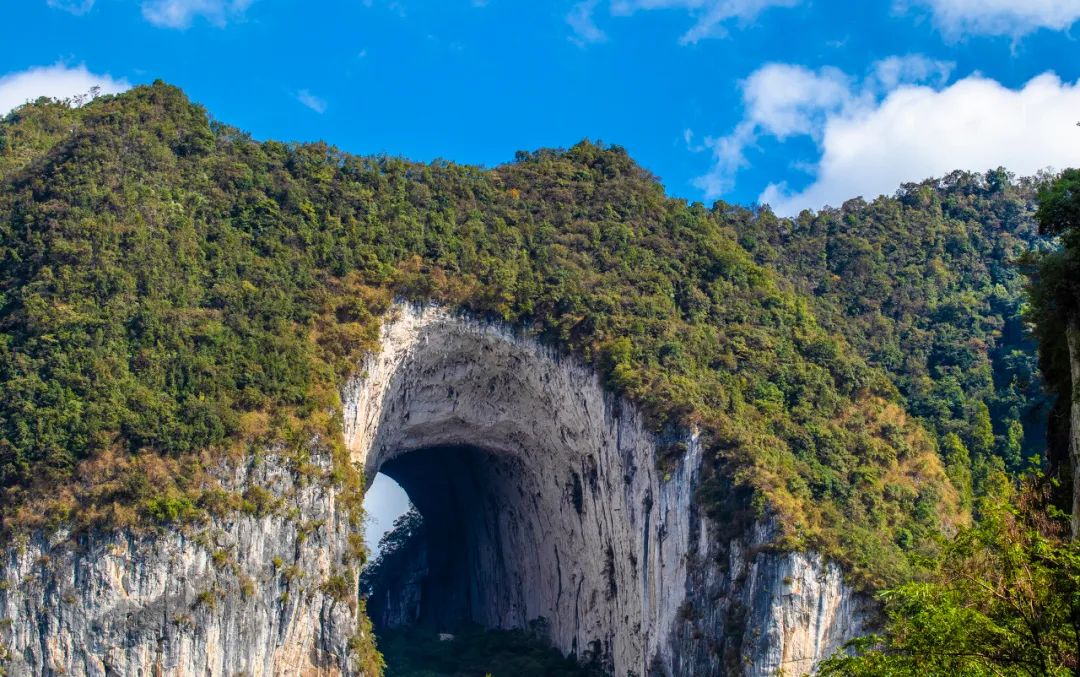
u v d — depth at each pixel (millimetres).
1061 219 43406
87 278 99562
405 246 109812
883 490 99188
